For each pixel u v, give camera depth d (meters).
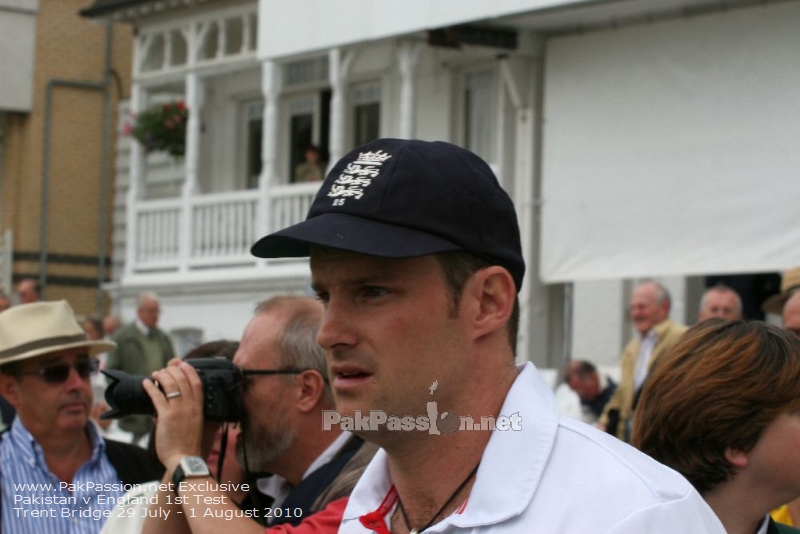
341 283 2.35
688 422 3.10
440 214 2.31
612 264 11.76
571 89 12.17
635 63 11.62
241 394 3.86
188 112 18.14
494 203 2.39
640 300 8.91
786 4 10.51
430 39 12.47
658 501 2.15
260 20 14.67
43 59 22.70
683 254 11.17
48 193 22.70
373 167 2.36
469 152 2.44
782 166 10.51
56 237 22.78
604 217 11.83
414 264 2.32
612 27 11.84
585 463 2.24
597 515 2.15
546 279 12.30
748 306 12.98
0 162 23.27
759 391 3.04
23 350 5.08
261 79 18.55
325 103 17.75
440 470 2.40
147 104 19.08
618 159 11.74
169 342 13.62
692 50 11.16
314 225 2.30
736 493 3.13
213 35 19.06
